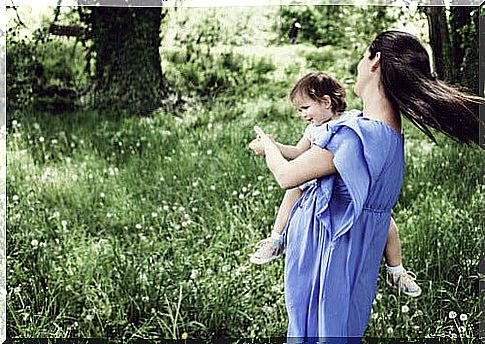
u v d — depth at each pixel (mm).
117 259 4707
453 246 4672
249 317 4574
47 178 4938
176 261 4711
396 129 3385
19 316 4602
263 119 4973
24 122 5012
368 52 3436
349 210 3359
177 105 5051
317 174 3338
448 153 4844
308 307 3475
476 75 4785
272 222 4766
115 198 4922
